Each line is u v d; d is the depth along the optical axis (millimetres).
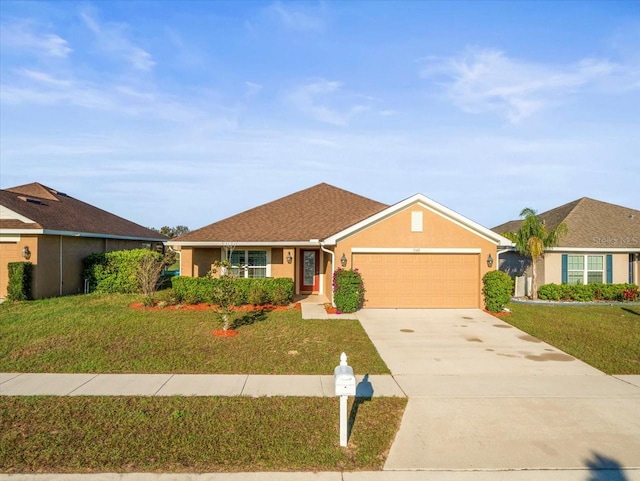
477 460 5582
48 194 24547
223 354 10188
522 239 19953
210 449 5699
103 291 20719
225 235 19000
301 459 5504
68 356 9844
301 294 21203
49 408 6953
